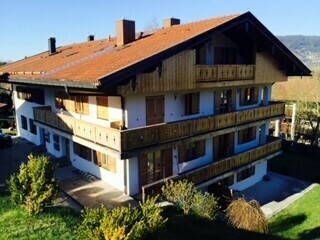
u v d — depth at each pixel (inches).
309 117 1258.6
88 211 372.8
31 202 481.1
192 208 589.0
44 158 518.6
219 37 750.5
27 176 499.5
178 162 721.6
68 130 719.1
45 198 484.1
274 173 1011.9
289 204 791.7
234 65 725.9
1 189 600.7
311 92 1344.7
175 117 703.7
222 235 543.2
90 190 661.3
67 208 544.7
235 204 607.8
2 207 507.5
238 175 861.8
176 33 713.0
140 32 910.4
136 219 357.1
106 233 327.9
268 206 783.1
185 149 733.3
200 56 716.0
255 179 928.3
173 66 594.6
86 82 517.7
